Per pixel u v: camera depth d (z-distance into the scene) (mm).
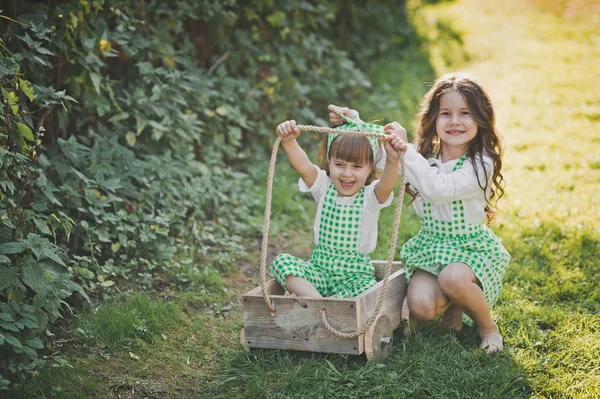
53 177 4184
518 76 8812
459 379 3033
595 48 9898
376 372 3066
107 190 4391
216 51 6391
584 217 4984
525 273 4203
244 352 3377
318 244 3564
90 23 4699
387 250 4688
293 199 5781
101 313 3625
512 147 6590
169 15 5543
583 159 6129
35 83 4168
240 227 5047
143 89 5078
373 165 3492
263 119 6477
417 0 12469
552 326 3639
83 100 4664
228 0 6141
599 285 4039
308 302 3139
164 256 4270
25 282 3135
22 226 3387
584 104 7625
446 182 3307
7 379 2969
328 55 7746
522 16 12258
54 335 3414
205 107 5594
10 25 3930
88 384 3072
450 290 3260
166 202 4633
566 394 2973
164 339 3543
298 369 3129
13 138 3451
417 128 3625
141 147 4980
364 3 9414
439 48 10219
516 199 5422
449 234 3420
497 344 3338
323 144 3684
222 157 6016
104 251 4270
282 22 6566
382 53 9625
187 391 3141
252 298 3238
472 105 3357
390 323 3324
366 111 7465
